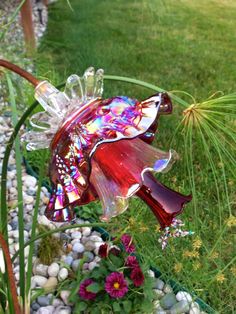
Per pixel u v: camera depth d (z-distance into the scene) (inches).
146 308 36.3
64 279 40.7
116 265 38.0
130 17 101.1
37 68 68.8
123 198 15.7
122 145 16.4
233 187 43.2
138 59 84.4
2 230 28.4
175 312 37.1
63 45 84.3
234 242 41.5
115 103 16.3
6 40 78.4
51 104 17.1
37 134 17.6
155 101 16.5
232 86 76.4
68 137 16.4
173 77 78.9
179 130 28.6
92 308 36.8
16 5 96.7
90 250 43.9
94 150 15.3
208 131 22.6
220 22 105.1
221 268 39.3
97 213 47.6
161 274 39.6
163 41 92.5
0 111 55.6
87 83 16.9
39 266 41.8
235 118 24.7
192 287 36.8
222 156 25.6
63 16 102.2
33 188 52.1
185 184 41.1
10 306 31.0
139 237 39.8
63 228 30.0
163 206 16.7
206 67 83.0
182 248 39.7
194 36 96.5
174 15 106.7
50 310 38.0
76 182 16.5
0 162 56.4
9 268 22.7
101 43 89.5
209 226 41.7
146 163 16.5
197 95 72.9
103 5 105.0
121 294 35.2
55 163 16.8
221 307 37.1
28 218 47.6
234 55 88.8
